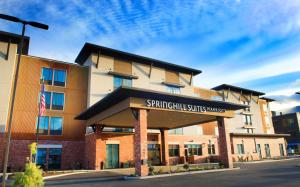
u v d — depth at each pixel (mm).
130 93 21594
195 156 42906
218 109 28312
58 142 33156
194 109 26047
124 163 33438
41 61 34562
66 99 35156
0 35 31438
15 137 30391
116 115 26797
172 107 24312
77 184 18375
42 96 27531
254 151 51938
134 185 17047
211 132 50281
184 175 22516
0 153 29047
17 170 28844
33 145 25234
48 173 25734
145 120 22500
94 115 30875
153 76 42844
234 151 47906
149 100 22953
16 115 31094
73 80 36312
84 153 34594
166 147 38500
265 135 54500
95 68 37000
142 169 21281
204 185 16141
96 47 36406
